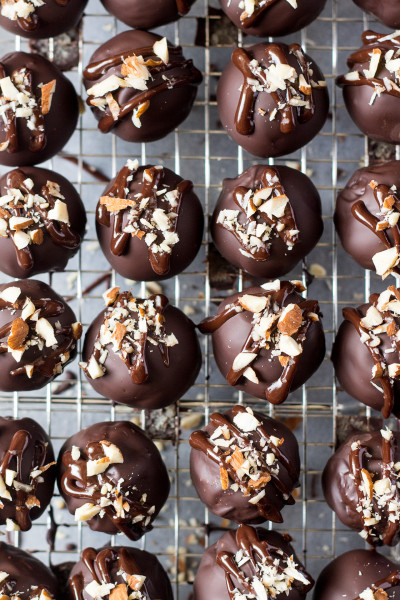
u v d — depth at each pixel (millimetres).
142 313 391
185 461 435
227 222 394
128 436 394
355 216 395
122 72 392
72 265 436
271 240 392
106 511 385
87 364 393
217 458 386
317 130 402
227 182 402
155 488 392
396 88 392
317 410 433
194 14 435
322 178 439
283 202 389
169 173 399
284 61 390
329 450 435
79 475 386
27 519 387
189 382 397
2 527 432
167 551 434
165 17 402
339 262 437
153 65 393
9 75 391
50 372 391
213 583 385
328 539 434
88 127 436
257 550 384
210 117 436
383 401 393
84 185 437
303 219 393
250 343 388
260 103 390
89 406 434
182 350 393
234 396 434
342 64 438
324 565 434
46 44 435
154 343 388
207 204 427
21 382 390
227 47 434
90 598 384
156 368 388
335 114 436
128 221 390
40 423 435
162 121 400
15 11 394
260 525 434
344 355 396
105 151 437
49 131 396
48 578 393
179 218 394
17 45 430
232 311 392
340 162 438
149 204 391
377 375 387
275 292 392
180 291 436
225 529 433
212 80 435
